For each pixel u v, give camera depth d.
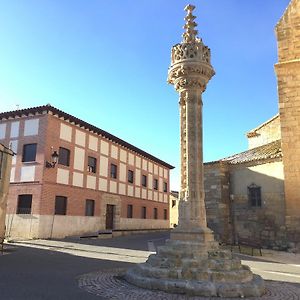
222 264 8.08
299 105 18.64
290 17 19.98
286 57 19.66
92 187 27.06
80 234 25.17
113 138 30.00
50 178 22.72
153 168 39.22
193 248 8.49
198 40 9.98
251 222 20.20
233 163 21.47
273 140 25.47
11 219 22.39
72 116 24.42
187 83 9.61
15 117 23.98
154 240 24.28
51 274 9.34
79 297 6.82
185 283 7.46
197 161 9.31
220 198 21.12
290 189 17.97
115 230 28.28
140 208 35.28
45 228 22.02
